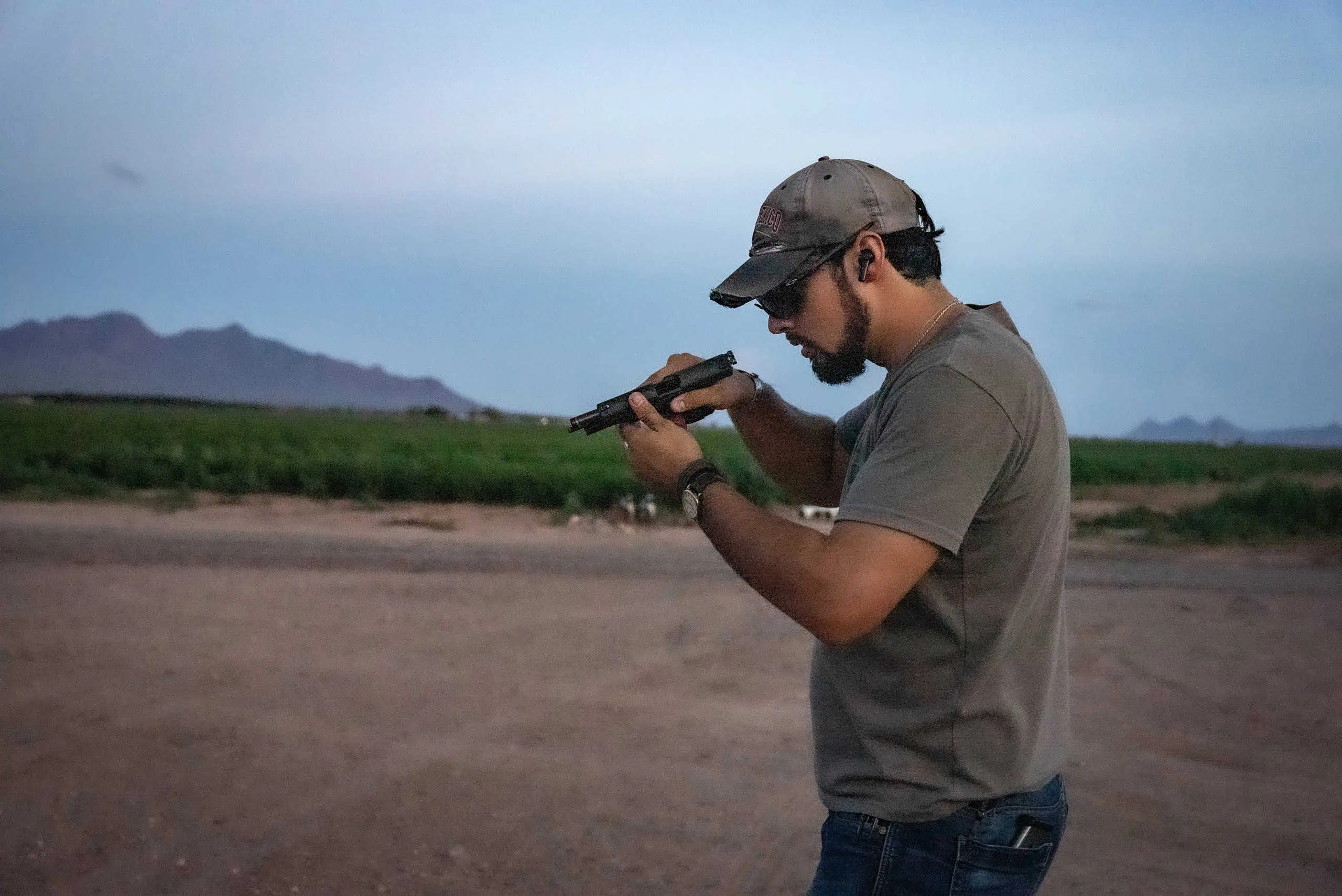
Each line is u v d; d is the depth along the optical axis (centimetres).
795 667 618
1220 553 1255
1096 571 1073
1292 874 369
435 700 534
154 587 793
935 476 163
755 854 373
